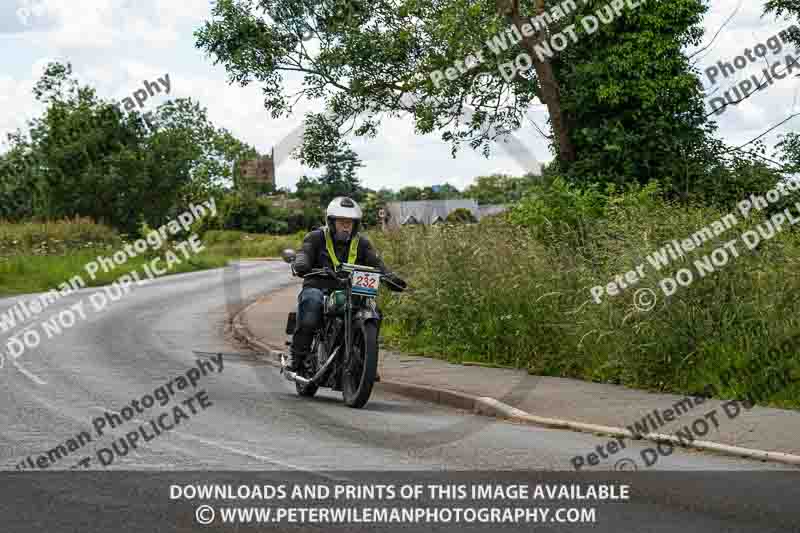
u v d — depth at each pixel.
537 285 13.66
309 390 11.48
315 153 21.03
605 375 12.34
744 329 11.34
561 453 8.22
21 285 32.94
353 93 23.06
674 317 11.59
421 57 23.12
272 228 42.78
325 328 11.04
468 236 15.86
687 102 22.27
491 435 9.09
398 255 17.34
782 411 9.88
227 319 22.95
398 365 14.06
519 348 13.73
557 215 18.09
